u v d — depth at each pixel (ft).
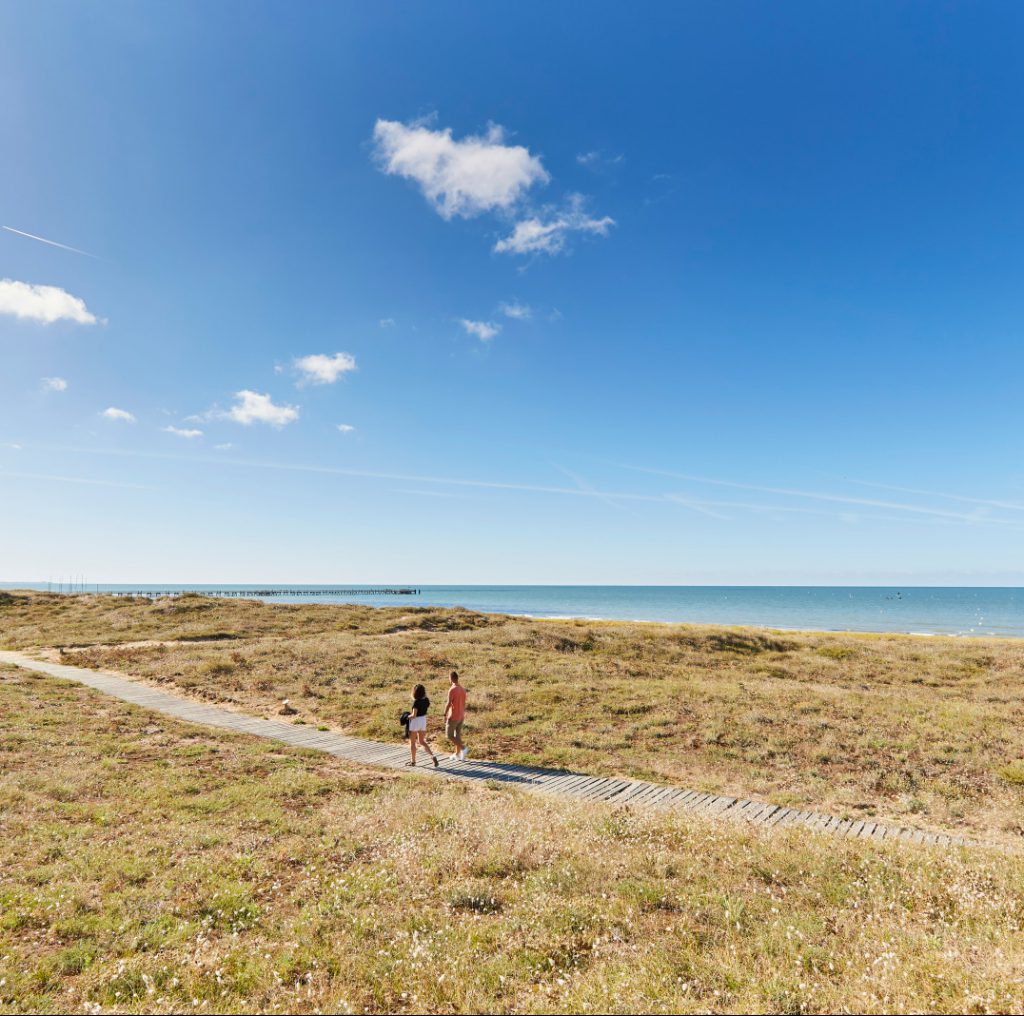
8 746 51.37
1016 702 85.97
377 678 90.22
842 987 18.58
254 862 30.32
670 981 19.69
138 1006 18.25
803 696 82.64
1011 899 25.88
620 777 52.06
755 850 32.53
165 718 66.39
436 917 24.49
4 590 210.38
